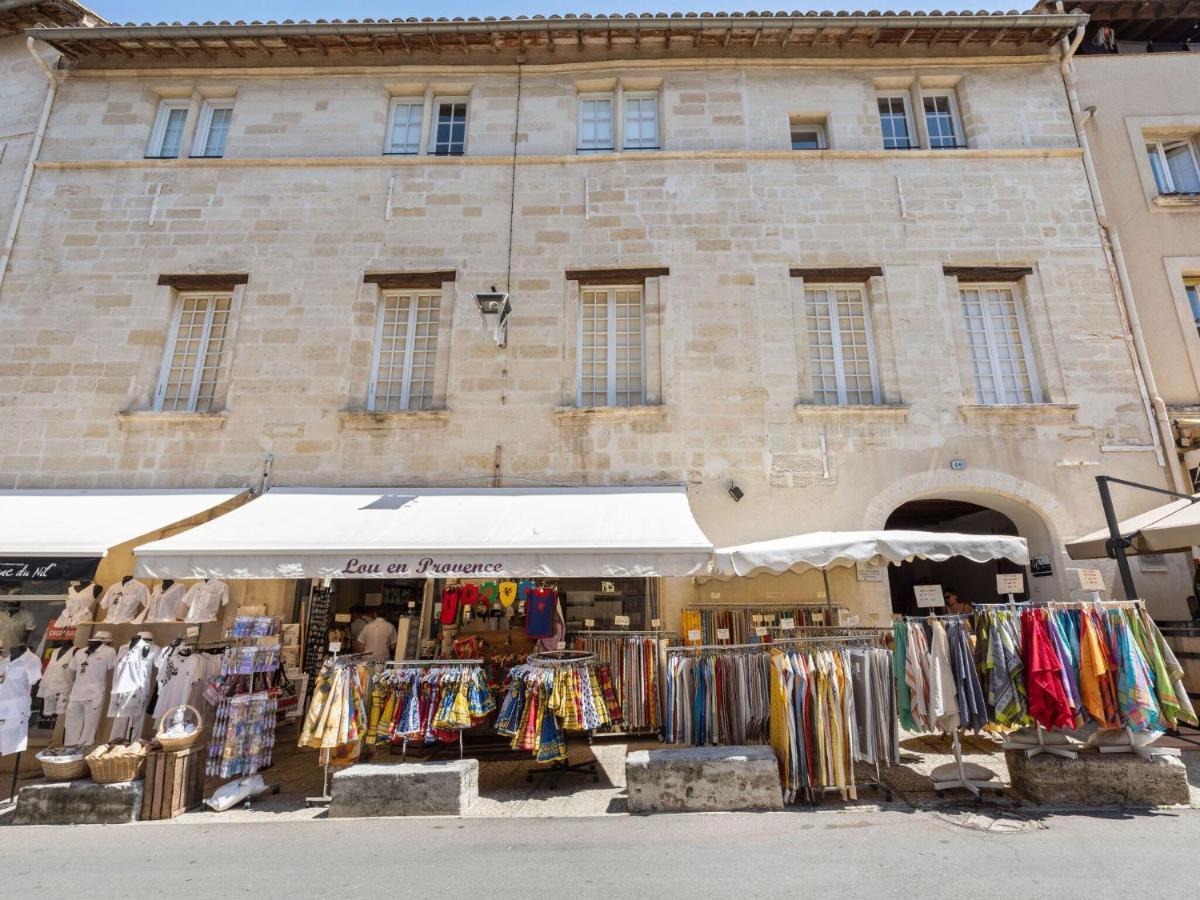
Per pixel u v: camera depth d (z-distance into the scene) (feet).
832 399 35.42
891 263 36.45
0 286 36.27
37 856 16.79
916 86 40.14
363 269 36.96
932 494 34.06
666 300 36.09
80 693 26.99
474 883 14.53
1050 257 36.45
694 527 26.84
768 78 40.24
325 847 17.15
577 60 40.50
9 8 40.16
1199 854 15.02
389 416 34.30
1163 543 24.75
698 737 22.88
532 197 38.11
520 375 35.17
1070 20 37.81
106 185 38.34
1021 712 19.25
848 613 31.65
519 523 27.17
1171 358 35.32
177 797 20.53
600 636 30.48
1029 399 35.12
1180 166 39.86
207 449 34.12
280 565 24.38
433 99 41.22
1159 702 19.06
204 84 40.73
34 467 33.68
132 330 35.83
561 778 23.77
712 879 14.46
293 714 32.65
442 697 22.61
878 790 20.75
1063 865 14.61
